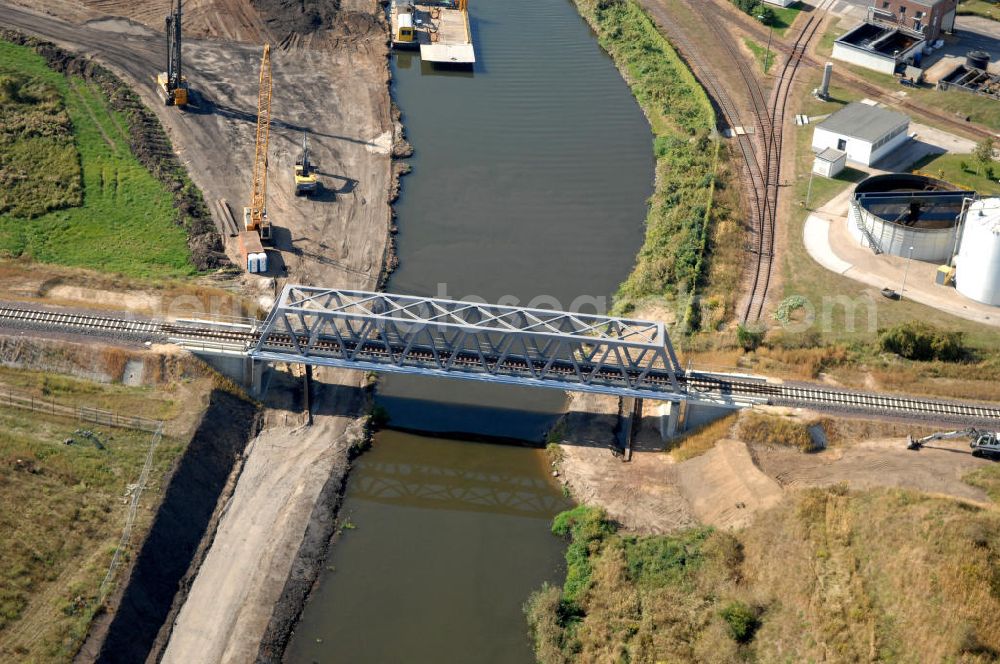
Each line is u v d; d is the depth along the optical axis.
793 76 170.00
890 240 130.50
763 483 99.81
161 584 92.44
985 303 123.75
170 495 98.19
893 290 125.88
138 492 97.75
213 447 104.75
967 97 161.00
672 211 140.38
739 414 106.00
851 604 87.56
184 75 163.00
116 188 140.50
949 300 124.44
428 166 150.25
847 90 165.75
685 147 152.62
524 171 150.12
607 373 107.75
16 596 87.94
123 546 92.81
